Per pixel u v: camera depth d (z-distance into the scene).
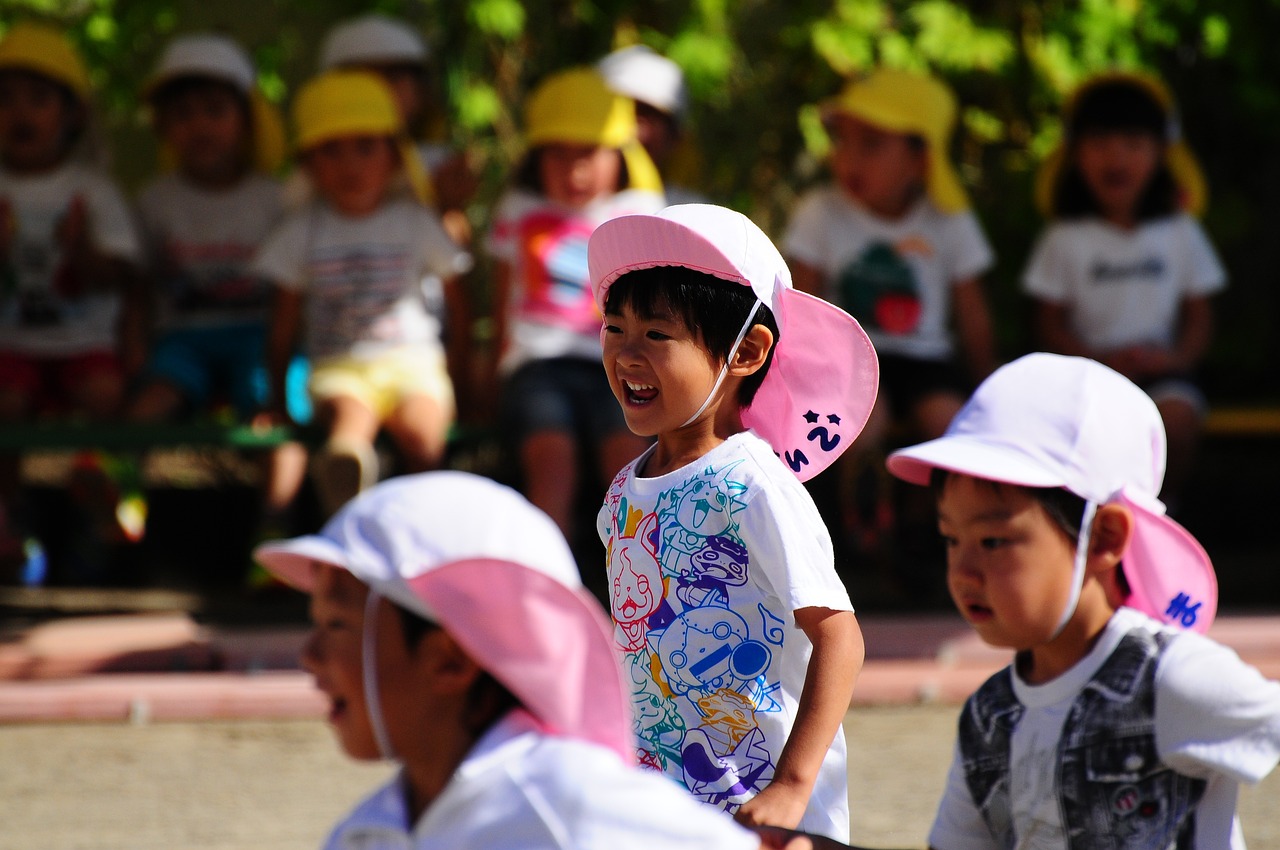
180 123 22.33
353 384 20.53
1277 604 20.92
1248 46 25.48
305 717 17.08
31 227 21.88
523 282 20.89
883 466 20.58
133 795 14.39
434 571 6.03
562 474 19.42
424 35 25.72
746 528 8.74
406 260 21.31
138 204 22.95
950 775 8.48
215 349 22.56
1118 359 21.94
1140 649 7.88
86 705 16.80
